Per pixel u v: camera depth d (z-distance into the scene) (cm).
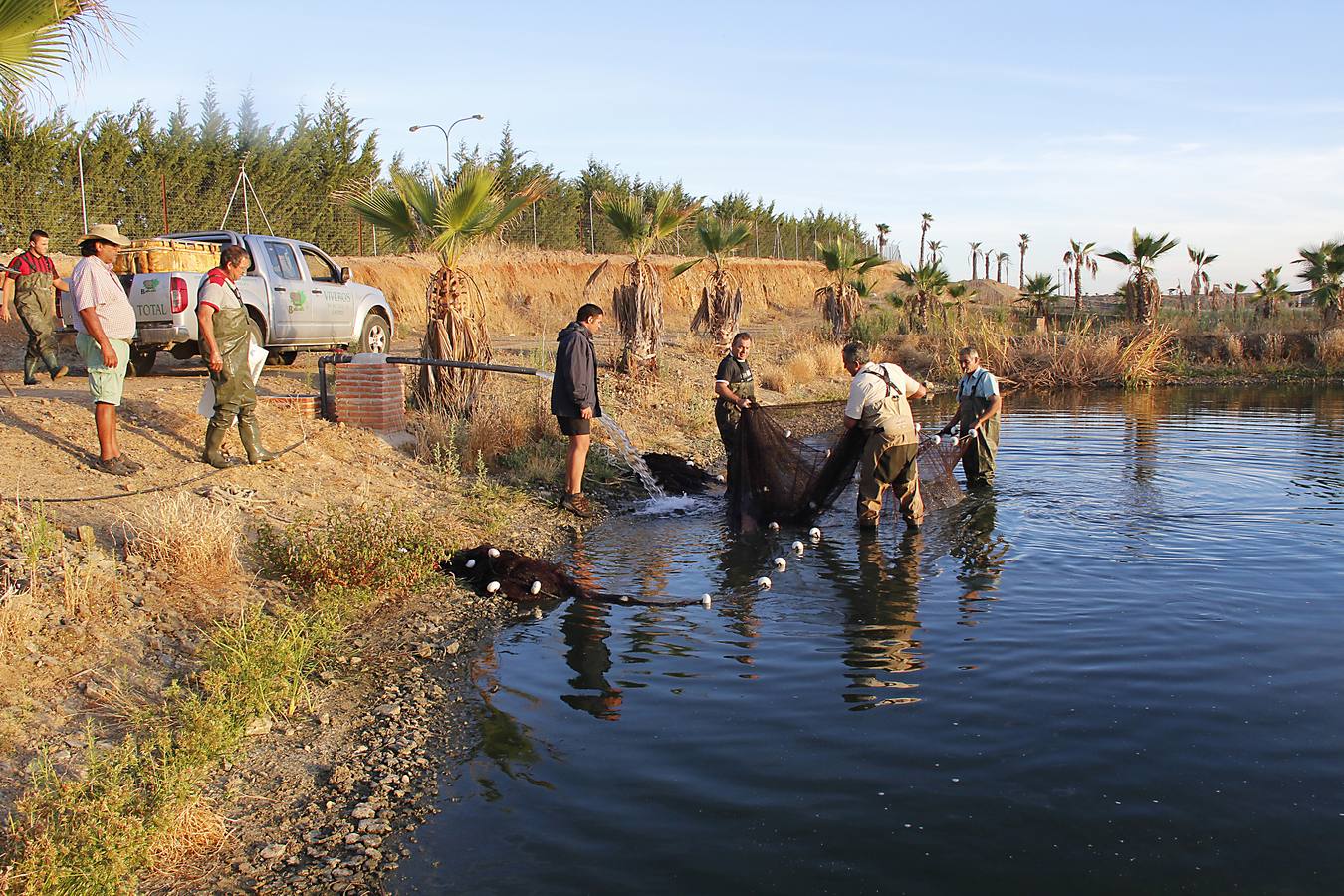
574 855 378
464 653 611
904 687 539
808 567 793
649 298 1750
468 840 393
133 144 2309
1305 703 507
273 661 525
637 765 454
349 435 1003
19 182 1994
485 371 1176
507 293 3120
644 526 959
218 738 451
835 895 346
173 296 1064
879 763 449
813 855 373
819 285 5103
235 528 710
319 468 890
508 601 710
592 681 561
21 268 1019
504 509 941
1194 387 2506
